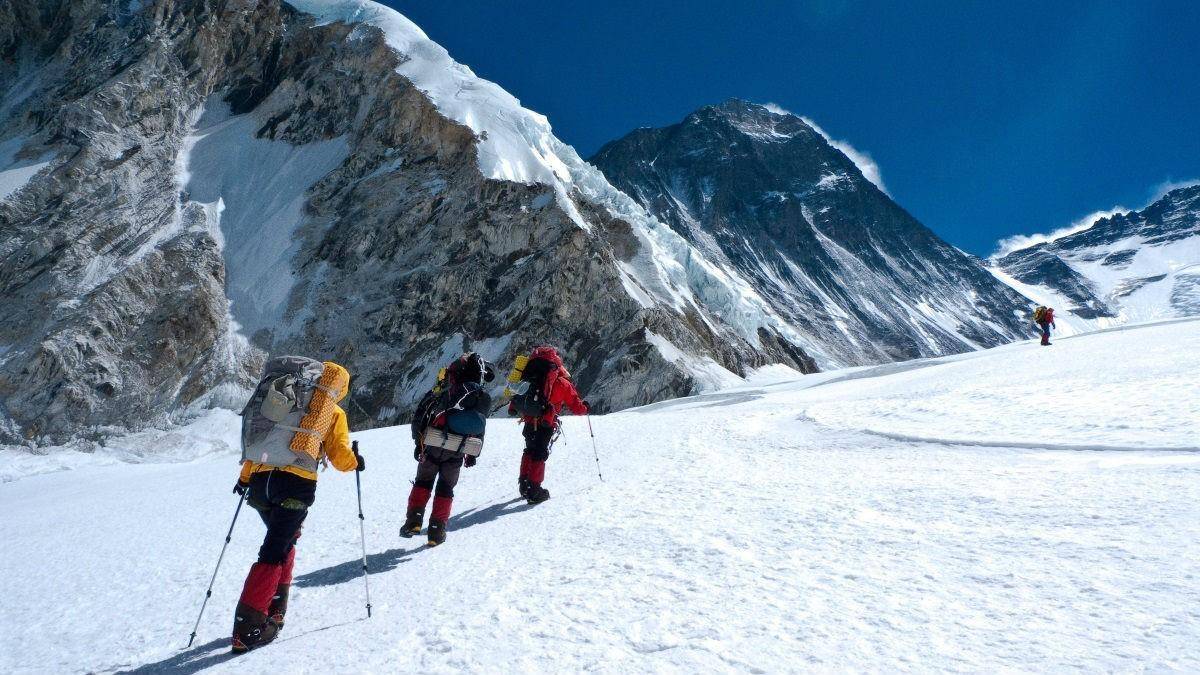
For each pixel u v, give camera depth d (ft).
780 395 86.33
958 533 12.14
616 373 183.83
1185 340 50.47
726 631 8.79
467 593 12.54
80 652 13.01
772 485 19.52
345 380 14.16
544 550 15.07
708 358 209.97
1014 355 67.97
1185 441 18.51
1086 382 34.53
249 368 191.42
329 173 254.68
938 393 40.75
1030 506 13.39
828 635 8.25
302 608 14.12
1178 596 7.98
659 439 36.55
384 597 13.75
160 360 183.21
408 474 35.81
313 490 13.21
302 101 281.33
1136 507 12.32
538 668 8.49
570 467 29.89
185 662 11.77
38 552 25.66
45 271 198.18
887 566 10.66
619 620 9.75
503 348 198.39
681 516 16.44
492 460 36.58
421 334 208.64
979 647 7.39
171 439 165.89
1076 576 9.18
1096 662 6.63
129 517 33.42
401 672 9.14
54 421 162.71
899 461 21.95
